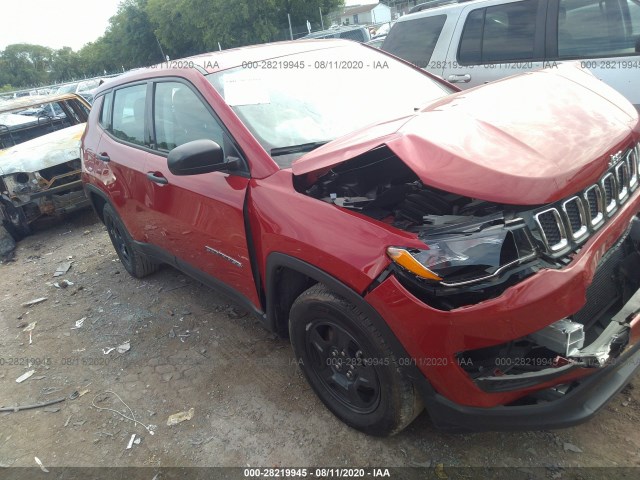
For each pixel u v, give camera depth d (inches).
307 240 87.0
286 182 94.1
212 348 134.3
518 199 70.4
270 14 1368.1
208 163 97.6
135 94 147.1
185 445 104.0
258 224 97.9
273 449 99.0
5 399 129.4
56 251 238.2
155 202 132.7
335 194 91.0
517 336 71.2
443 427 83.1
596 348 72.2
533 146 78.2
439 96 125.5
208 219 112.0
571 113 87.7
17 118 326.3
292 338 102.0
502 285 71.4
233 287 118.0
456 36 215.9
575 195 75.3
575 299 71.9
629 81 171.8
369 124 111.8
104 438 110.0
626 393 98.0
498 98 93.4
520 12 195.9
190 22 1519.4
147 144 139.6
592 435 90.7
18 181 243.8
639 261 90.5
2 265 232.5
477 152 76.7
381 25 802.8
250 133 103.6
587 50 180.9
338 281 82.9
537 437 92.0
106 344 146.0
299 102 114.0
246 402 112.5
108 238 241.6
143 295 171.3
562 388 75.3
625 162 85.8
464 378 75.6
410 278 74.2
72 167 255.8
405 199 88.8
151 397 120.3
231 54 129.6
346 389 95.8
